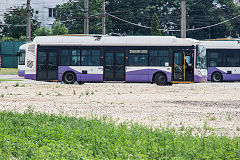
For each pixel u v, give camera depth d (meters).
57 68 94.12
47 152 23.53
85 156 23.06
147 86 89.94
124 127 33.94
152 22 175.12
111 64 93.56
